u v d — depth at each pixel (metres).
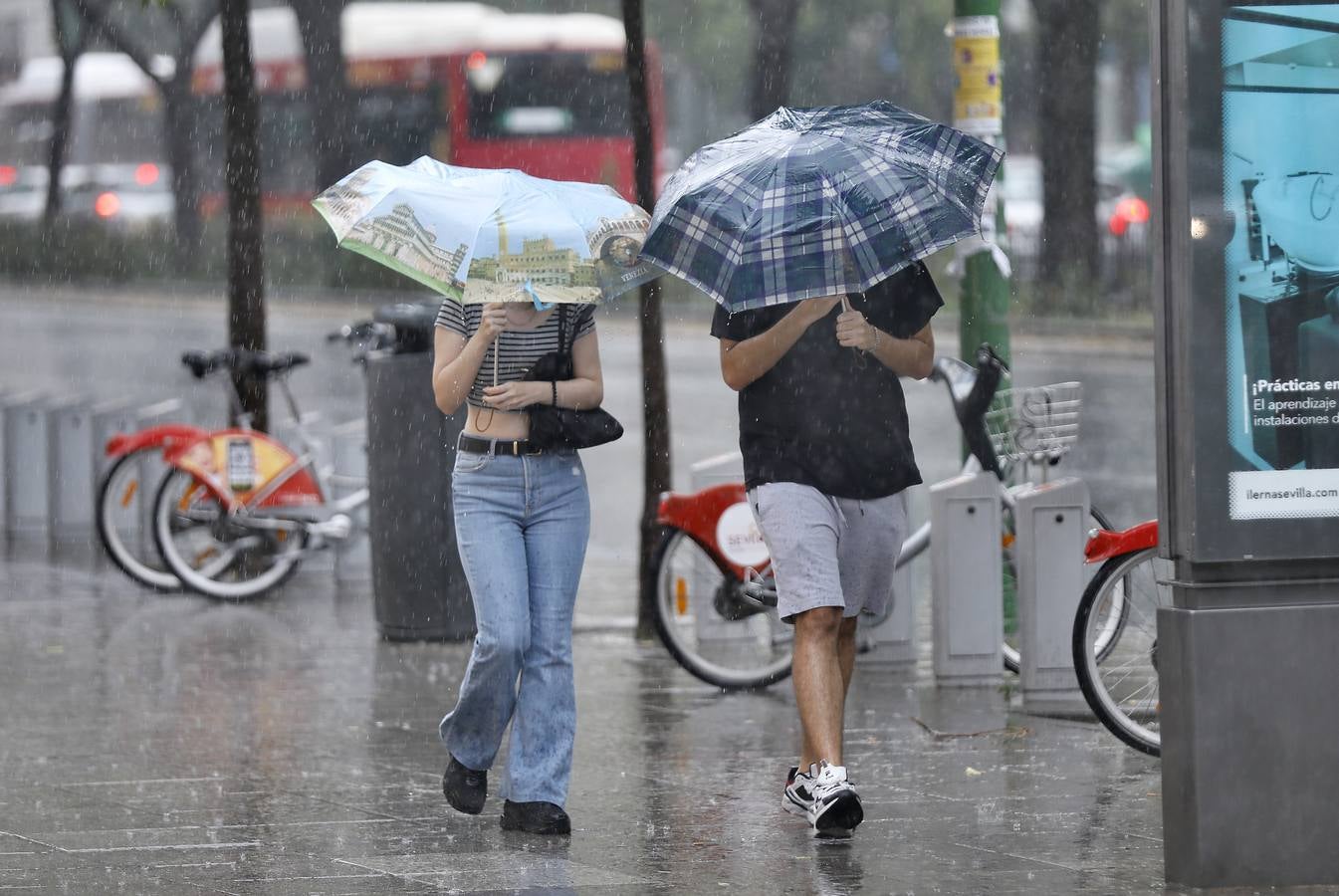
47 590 34.22
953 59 27.91
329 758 21.66
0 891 16.11
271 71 114.50
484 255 17.48
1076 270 81.75
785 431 18.28
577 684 26.33
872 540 18.64
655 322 30.08
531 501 18.16
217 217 121.19
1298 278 15.70
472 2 125.06
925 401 60.31
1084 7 81.50
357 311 98.06
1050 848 17.39
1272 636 15.90
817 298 17.97
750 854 17.36
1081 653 21.48
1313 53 15.59
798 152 17.58
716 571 26.41
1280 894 15.77
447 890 16.16
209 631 30.27
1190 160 15.55
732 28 150.25
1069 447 25.33
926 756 21.55
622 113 109.12
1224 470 15.71
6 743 22.44
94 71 143.75
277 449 33.47
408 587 29.06
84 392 67.94
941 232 17.34
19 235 123.56
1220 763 15.87
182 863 17.08
